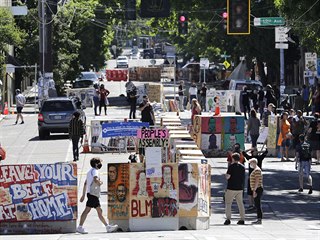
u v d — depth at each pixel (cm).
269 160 8238
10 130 11250
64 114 9881
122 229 4550
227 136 8500
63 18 16438
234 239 4047
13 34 12488
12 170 4484
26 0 16725
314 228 4709
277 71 18225
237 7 7650
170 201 4556
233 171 4838
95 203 4516
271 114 8925
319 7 8281
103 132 8450
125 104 16550
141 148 6238
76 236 4288
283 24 10838
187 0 18612
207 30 18788
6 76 15825
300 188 6325
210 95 13950
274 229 4641
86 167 7375
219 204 5744
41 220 4503
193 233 4338
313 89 12475
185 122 11762
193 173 4581
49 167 4506
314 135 7894
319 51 10812
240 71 19525
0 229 4475
